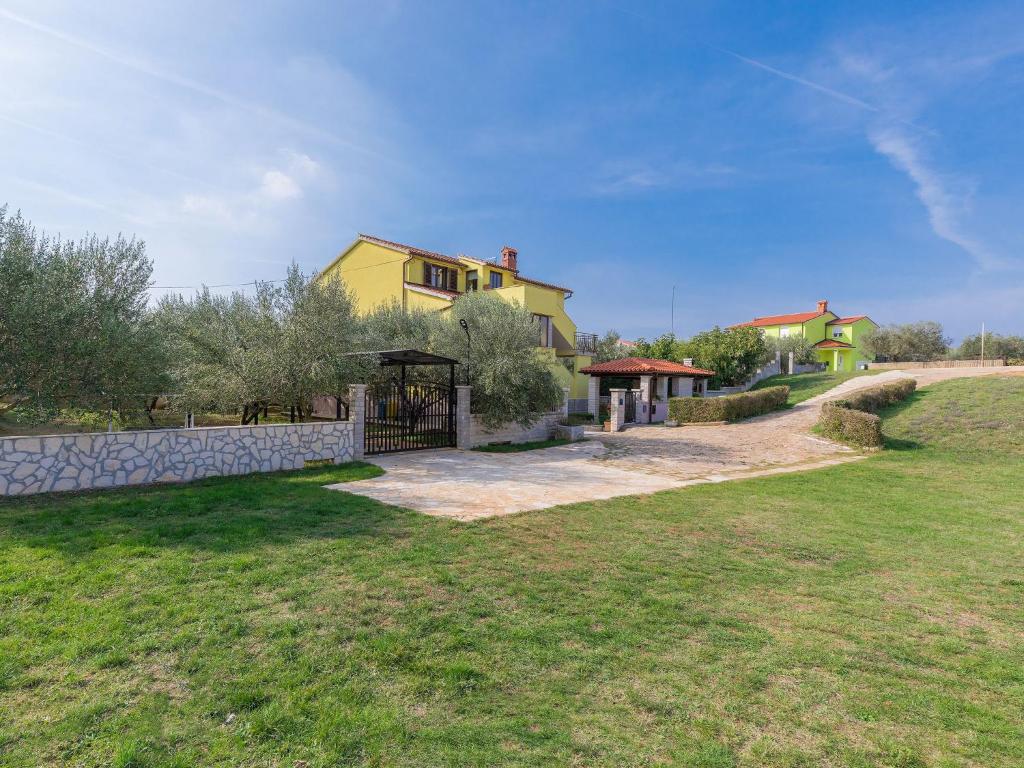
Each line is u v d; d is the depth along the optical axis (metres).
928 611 4.93
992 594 5.40
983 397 21.42
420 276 29.97
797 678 3.65
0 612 4.05
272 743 2.77
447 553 5.95
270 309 13.26
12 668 3.30
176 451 9.57
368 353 13.73
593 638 4.11
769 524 8.05
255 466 10.72
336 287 13.80
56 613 4.05
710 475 12.71
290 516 7.06
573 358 32.38
